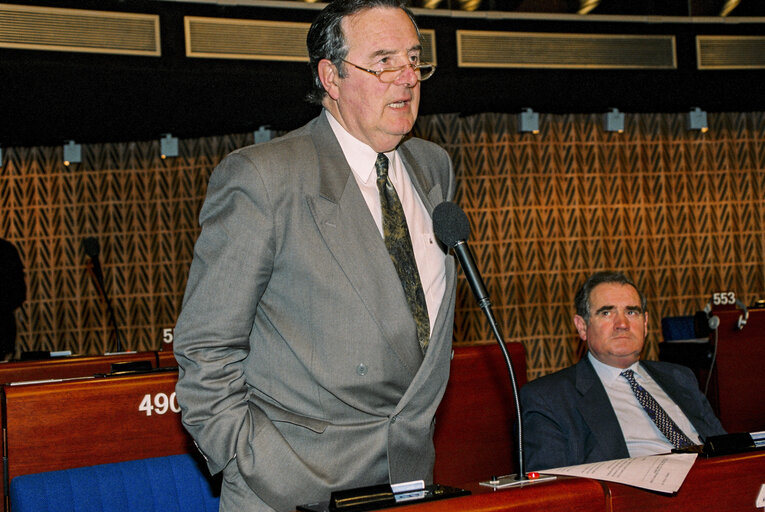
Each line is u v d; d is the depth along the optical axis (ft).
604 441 8.12
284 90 20.18
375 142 4.87
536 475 4.05
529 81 21.44
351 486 4.42
